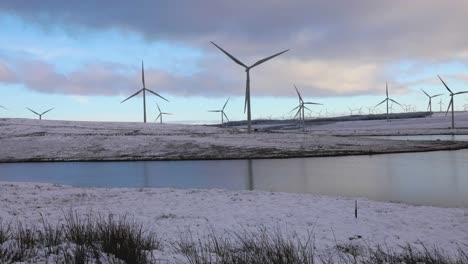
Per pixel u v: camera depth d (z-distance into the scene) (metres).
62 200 18.23
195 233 11.77
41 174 34.62
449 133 96.44
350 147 53.59
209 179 28.81
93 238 8.27
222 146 55.12
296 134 72.88
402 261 8.77
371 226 13.05
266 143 58.22
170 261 7.21
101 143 59.44
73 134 70.81
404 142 60.38
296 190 23.20
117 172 34.72
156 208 16.23
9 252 7.17
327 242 10.79
